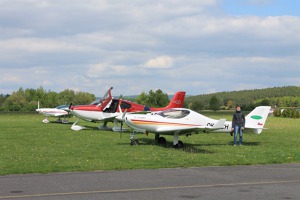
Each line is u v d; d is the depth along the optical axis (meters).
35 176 9.13
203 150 14.57
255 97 158.25
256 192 7.63
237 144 16.83
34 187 7.92
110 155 12.71
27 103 84.56
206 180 8.83
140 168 10.41
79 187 7.97
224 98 157.25
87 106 24.00
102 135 20.05
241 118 16.45
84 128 24.12
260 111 17.58
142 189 7.85
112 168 10.28
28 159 11.63
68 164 10.74
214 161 11.65
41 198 7.02
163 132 15.51
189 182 8.59
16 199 6.95
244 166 10.96
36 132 21.36
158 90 91.56
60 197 7.11
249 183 8.52
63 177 9.04
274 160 11.98
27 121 33.38
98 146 15.31
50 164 10.72
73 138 18.33
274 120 42.31
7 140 17.14
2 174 9.32
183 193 7.53
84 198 7.06
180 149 14.84
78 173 9.57
